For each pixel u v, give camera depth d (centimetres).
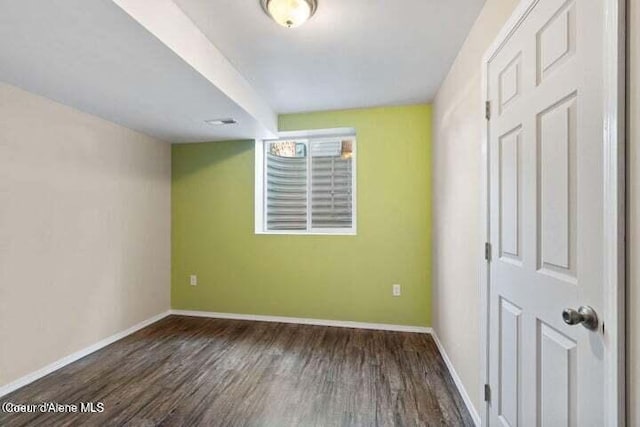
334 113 334
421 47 210
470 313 191
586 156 93
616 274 80
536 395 121
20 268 217
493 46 155
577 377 98
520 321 132
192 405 197
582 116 94
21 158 217
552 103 109
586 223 93
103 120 284
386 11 173
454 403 199
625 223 78
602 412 87
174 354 269
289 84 270
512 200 138
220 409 193
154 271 351
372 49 213
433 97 300
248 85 265
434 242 304
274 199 376
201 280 372
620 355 79
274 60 228
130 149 316
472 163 187
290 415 188
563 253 104
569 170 101
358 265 334
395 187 326
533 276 122
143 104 245
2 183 206
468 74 195
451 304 235
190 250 374
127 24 142
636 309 76
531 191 123
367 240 332
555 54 108
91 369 242
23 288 219
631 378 77
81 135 262
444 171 258
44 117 231
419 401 201
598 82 87
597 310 88
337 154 365
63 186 247
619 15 79
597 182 88
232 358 261
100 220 281
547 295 113
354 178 352
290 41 203
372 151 329
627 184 78
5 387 208
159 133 332
